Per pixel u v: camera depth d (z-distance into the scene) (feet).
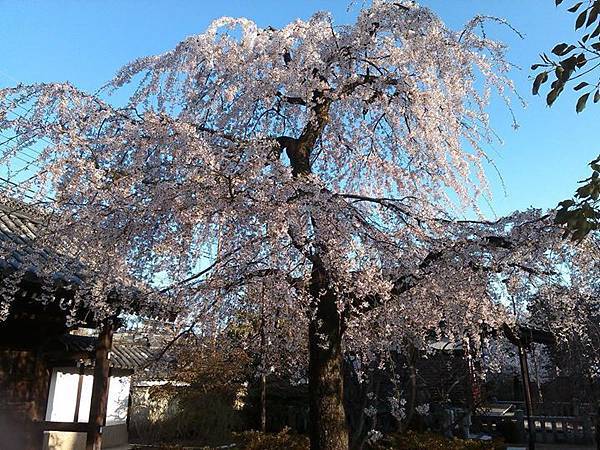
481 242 15.19
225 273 16.89
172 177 15.12
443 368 37.83
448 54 18.38
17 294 18.78
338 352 17.19
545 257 14.93
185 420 43.39
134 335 21.36
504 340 23.90
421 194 20.83
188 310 17.95
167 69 20.06
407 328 19.35
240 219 15.16
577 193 8.59
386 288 15.40
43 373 25.84
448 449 30.04
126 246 15.26
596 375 24.50
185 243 15.61
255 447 33.86
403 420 31.86
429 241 16.29
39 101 15.49
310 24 20.76
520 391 58.85
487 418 48.57
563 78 8.14
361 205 17.66
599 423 35.12
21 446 23.68
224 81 19.39
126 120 16.44
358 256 15.33
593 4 7.71
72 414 41.75
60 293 18.07
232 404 45.52
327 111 19.98
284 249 15.88
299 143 19.27
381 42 19.98
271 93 18.72
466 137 20.59
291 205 14.37
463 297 16.40
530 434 35.27
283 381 45.06
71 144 14.62
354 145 21.90
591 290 16.70
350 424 32.19
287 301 17.94
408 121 20.86
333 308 17.08
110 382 47.60
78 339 31.86
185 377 43.06
